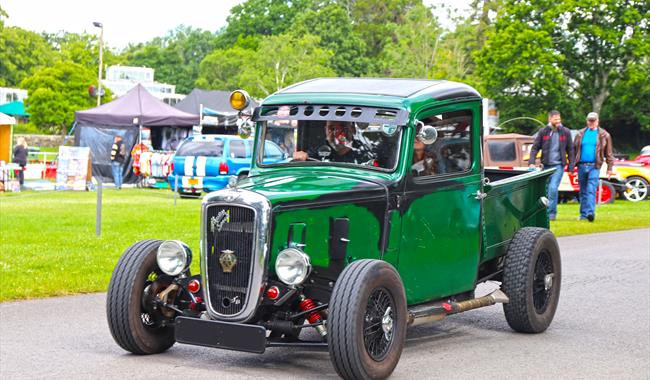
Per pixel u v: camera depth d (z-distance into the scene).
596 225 17.55
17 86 97.00
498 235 8.19
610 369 6.84
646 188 26.36
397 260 6.87
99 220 14.24
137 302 6.74
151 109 31.53
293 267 5.95
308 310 6.27
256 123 7.54
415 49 89.12
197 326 6.23
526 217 8.73
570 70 61.22
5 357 6.76
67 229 15.14
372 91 7.27
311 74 82.94
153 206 20.50
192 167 24.52
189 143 25.14
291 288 6.14
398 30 95.06
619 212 21.38
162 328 6.95
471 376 6.50
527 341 7.88
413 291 7.05
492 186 7.96
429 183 7.12
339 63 103.19
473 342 7.80
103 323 8.11
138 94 32.16
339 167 7.11
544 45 58.72
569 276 11.55
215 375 6.32
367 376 6.00
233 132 36.38
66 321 8.16
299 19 108.31
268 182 6.72
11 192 25.39
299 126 7.32
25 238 13.73
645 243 15.16
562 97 59.75
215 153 24.69
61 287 9.71
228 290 6.24
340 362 5.94
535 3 59.97
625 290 10.53
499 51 60.56
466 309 7.47
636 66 58.66
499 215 8.17
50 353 6.92
